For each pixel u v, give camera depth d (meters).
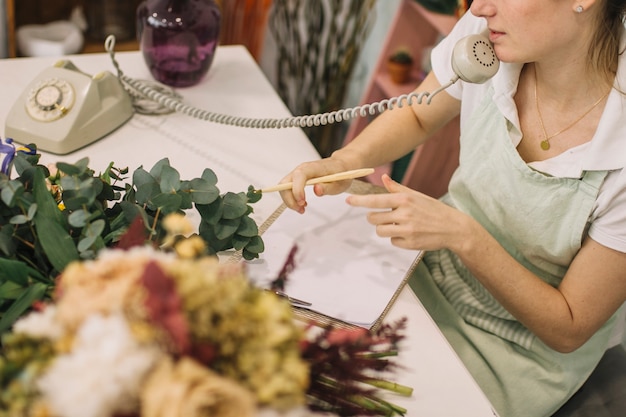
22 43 2.44
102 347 0.60
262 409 0.66
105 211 1.06
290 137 1.56
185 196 1.05
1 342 0.86
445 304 1.40
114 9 2.62
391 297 1.13
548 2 1.06
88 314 0.64
